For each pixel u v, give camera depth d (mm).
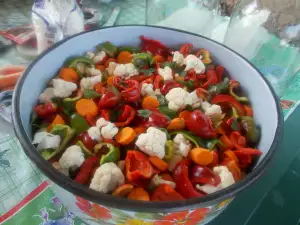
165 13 574
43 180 354
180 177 295
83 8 594
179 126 337
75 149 302
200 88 388
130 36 436
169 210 224
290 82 513
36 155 248
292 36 477
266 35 487
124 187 274
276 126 310
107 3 624
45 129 330
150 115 336
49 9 446
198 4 547
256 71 373
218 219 334
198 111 338
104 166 283
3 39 519
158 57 432
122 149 322
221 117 360
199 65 406
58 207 333
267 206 350
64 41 383
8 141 387
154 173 293
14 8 592
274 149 283
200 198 230
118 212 240
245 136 353
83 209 269
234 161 317
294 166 394
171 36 436
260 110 362
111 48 425
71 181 235
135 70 401
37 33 466
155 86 387
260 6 473
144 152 304
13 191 341
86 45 410
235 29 500
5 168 361
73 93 375
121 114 346
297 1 452
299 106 467
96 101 363
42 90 362
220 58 419
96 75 393
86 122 341
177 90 364
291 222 336
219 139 341
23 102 315
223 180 288
